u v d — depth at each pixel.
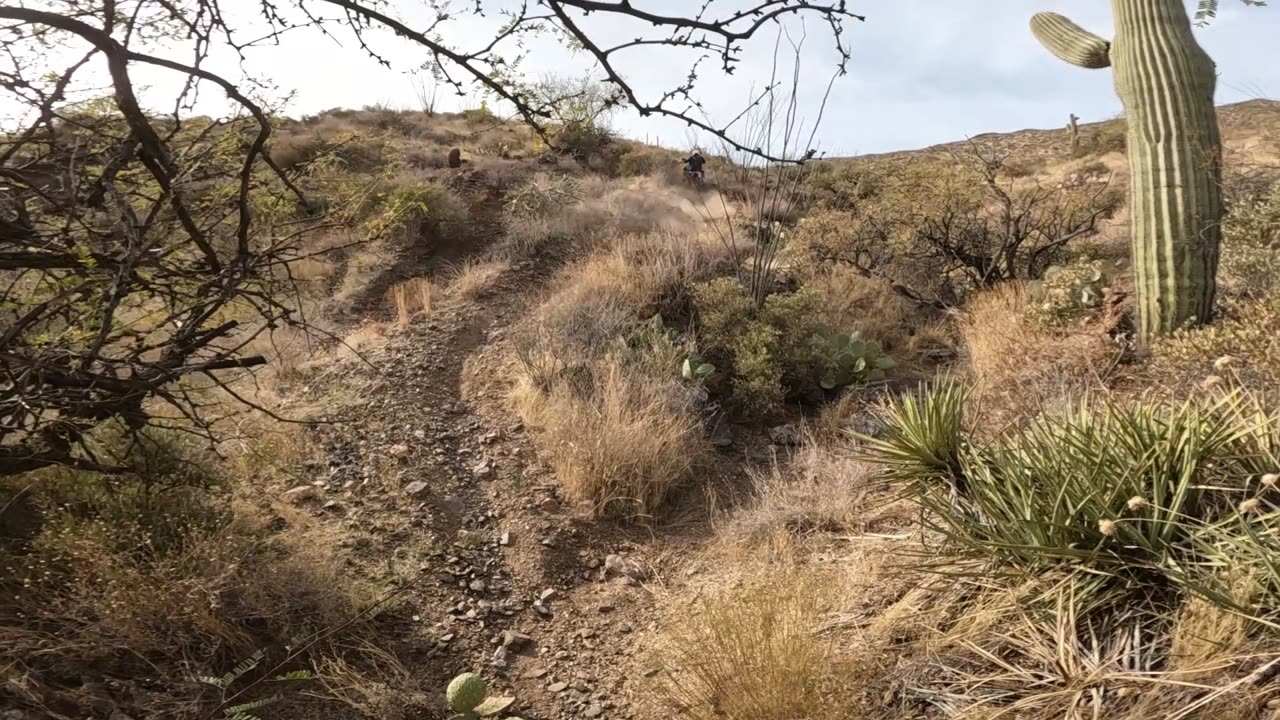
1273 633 2.54
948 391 4.14
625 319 7.57
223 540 3.67
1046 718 2.63
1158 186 5.45
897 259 9.47
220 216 2.84
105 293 2.45
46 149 2.77
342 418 6.00
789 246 9.70
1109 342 5.62
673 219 11.90
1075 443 3.39
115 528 3.51
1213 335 4.77
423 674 3.58
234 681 3.19
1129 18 5.75
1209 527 2.87
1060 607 2.90
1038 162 19.70
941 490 3.90
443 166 14.43
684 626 3.68
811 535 4.46
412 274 9.84
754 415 6.50
